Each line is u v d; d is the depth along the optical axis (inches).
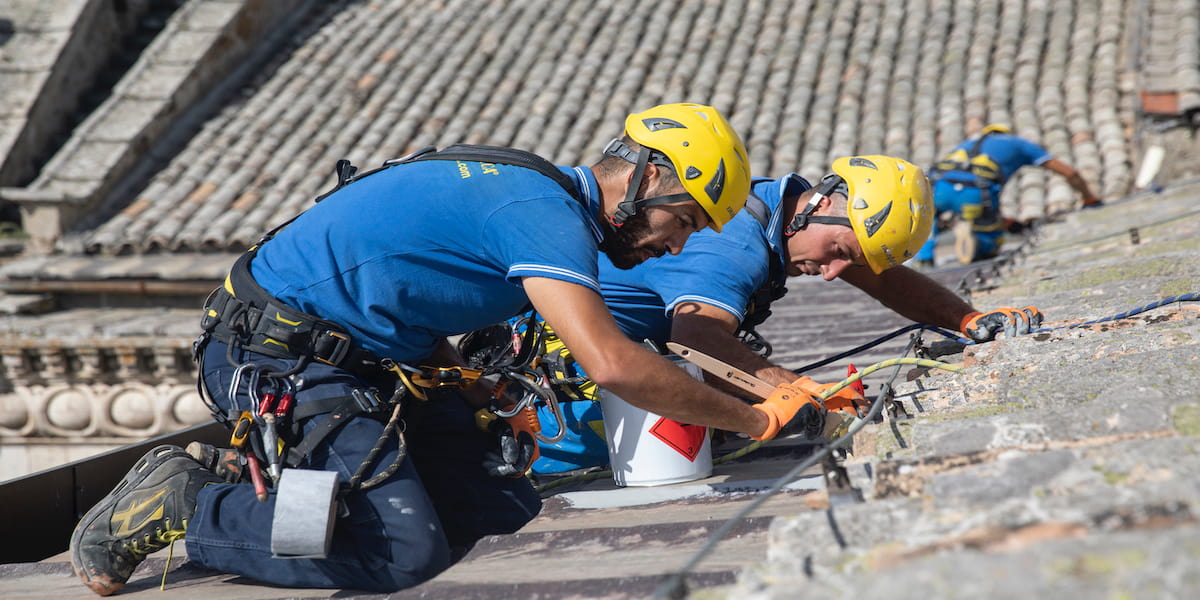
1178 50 700.7
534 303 135.8
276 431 139.9
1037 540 73.7
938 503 95.5
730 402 146.5
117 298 684.1
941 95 795.4
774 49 880.9
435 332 151.9
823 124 776.9
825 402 177.2
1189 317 177.5
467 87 858.1
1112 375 138.2
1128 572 61.2
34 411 657.0
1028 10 877.8
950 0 910.4
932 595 65.4
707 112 156.7
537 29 930.7
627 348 133.5
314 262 146.8
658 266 187.3
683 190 150.6
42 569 167.2
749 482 162.9
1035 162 508.1
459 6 976.3
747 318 202.4
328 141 792.3
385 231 143.7
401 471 143.6
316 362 147.5
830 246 193.2
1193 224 322.3
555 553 140.3
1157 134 638.5
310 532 130.2
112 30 900.6
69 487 193.3
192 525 145.4
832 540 92.9
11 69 829.8
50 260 688.4
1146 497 84.1
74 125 840.3
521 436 164.7
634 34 906.1
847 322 354.0
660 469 171.0
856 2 931.3
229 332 150.3
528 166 146.5
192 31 869.2
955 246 572.1
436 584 133.9
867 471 120.0
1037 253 367.9
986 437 121.7
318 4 989.8
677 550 131.6
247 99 853.2
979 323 206.1
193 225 697.6
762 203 192.1
